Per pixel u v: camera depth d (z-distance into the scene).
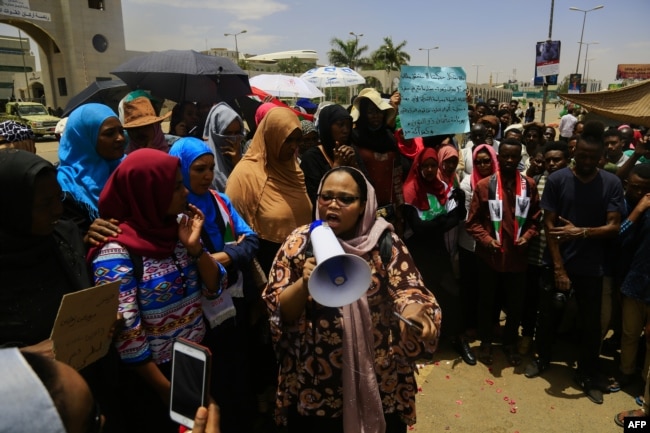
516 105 11.49
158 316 1.86
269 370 2.86
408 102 3.84
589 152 3.00
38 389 0.69
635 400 3.19
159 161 1.79
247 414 2.44
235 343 2.36
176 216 1.92
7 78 57.16
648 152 4.57
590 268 3.15
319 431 1.92
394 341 1.86
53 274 1.58
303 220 2.94
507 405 3.15
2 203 1.43
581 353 3.33
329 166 3.39
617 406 3.13
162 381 1.84
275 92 8.66
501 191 3.48
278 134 2.75
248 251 2.38
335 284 1.53
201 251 1.92
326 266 1.55
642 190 3.15
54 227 1.60
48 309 1.53
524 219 3.47
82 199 2.13
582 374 3.33
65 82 31.62
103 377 1.75
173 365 1.28
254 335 2.79
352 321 1.78
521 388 3.35
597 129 3.02
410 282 1.83
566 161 3.90
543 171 4.20
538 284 3.66
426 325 1.59
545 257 3.40
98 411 0.87
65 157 2.23
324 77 10.55
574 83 23.66
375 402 1.78
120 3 32.22
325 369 1.83
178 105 4.84
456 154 3.85
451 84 4.05
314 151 3.42
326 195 1.80
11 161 1.44
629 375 3.32
